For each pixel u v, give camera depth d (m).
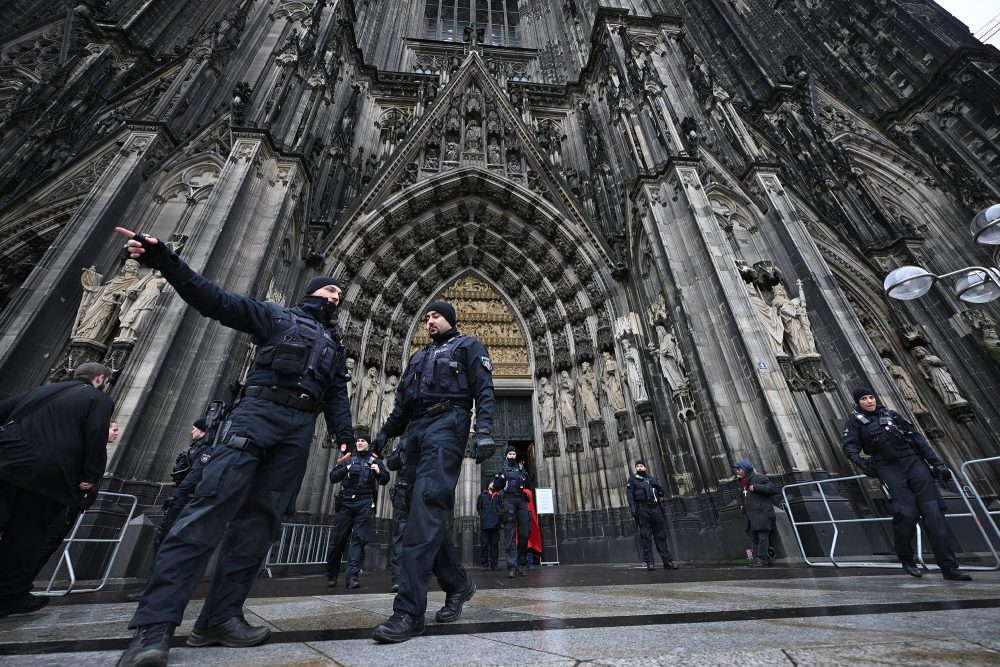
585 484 17.25
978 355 17.39
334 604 4.84
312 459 15.05
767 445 11.52
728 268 13.59
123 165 13.96
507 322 21.94
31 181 16.06
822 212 20.81
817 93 26.09
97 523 8.56
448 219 21.83
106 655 2.38
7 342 10.38
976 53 21.95
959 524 11.01
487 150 22.81
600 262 19.36
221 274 12.16
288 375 3.05
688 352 13.75
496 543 12.56
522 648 2.34
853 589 4.59
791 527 9.96
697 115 19.44
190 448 7.37
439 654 2.26
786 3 31.19
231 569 2.72
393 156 20.88
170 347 10.79
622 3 25.95
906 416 12.23
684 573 8.24
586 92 25.42
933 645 2.04
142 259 2.67
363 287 19.12
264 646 2.56
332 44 20.84
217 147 15.34
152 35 22.20
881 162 23.81
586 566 13.44
